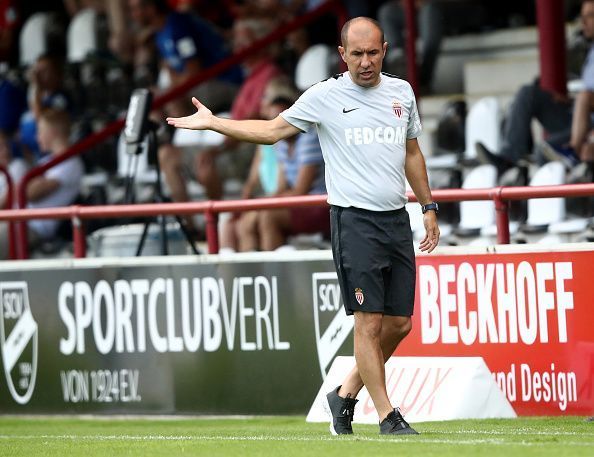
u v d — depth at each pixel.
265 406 31.47
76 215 33.81
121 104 53.28
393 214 23.91
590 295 27.97
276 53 48.03
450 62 48.94
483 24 50.25
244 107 46.56
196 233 42.12
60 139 47.66
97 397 33.62
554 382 28.38
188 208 32.25
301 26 43.28
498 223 28.88
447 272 29.38
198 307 32.25
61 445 25.73
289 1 50.28
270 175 43.44
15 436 29.16
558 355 28.31
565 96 40.91
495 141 41.25
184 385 32.47
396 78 24.08
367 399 28.62
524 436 24.03
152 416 32.91
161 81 52.38
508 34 48.38
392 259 24.09
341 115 23.84
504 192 28.61
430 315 29.61
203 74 42.62
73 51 58.19
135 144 35.50
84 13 58.12
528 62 46.78
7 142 53.41
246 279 31.61
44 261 34.22
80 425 31.84
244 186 47.34
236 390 31.81
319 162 39.62
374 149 23.75
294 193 39.56
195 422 31.28
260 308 31.45
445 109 43.06
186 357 32.44
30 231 44.44
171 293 32.56
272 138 24.05
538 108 39.53
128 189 35.72
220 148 46.19
